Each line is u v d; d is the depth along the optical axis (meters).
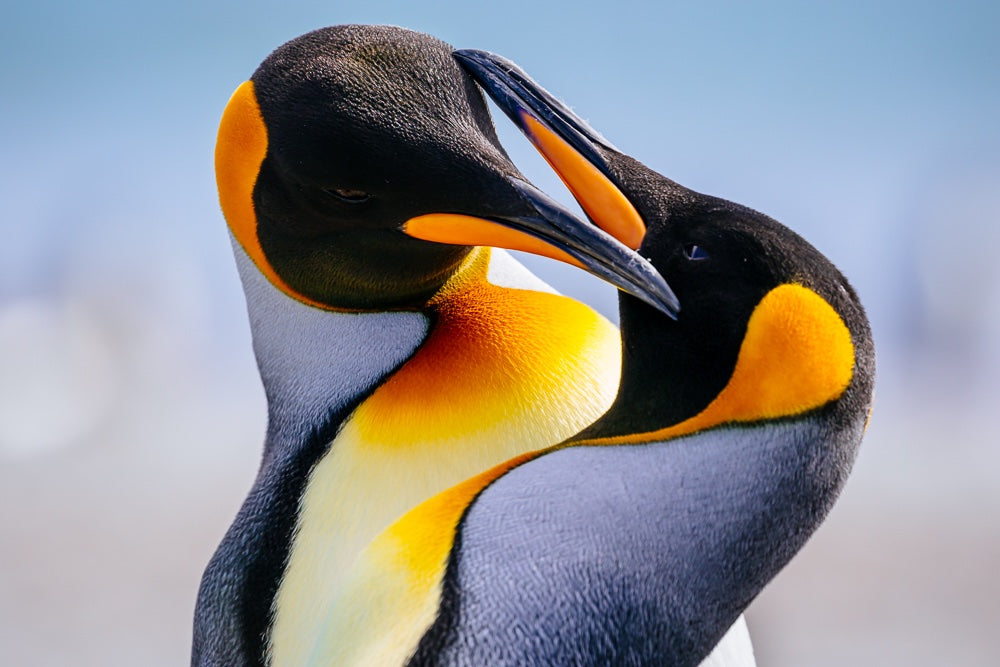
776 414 3.30
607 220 3.73
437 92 3.77
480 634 3.18
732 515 3.29
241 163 3.88
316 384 4.02
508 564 3.27
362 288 3.99
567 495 3.36
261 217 3.94
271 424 4.13
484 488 3.49
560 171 3.83
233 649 3.80
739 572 3.29
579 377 3.85
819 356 3.25
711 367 3.38
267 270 4.08
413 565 3.36
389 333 4.03
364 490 3.70
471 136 3.72
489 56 3.97
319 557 3.70
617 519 3.30
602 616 3.21
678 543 3.28
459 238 3.73
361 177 3.66
